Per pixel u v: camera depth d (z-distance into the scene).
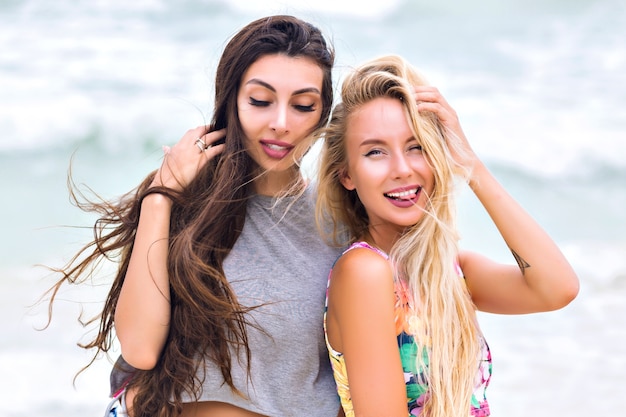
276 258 2.90
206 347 2.78
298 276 2.88
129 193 3.12
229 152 2.89
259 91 2.81
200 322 2.76
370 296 2.58
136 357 2.78
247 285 2.84
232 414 2.82
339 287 2.66
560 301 2.77
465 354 2.73
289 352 2.83
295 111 2.84
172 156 2.92
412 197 2.68
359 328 2.58
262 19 2.89
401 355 2.66
